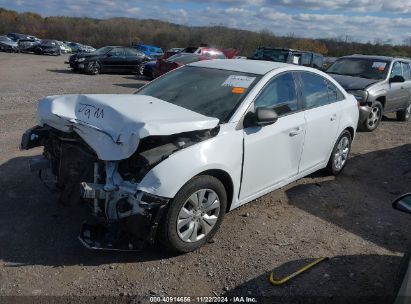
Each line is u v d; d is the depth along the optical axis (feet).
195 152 11.66
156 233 11.50
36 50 126.21
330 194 17.75
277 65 15.90
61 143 13.05
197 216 12.07
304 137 15.90
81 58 66.18
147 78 66.54
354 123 19.62
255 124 13.35
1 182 16.33
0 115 29.22
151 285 10.81
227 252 12.55
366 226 15.05
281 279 11.32
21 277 10.78
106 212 11.32
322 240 13.73
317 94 17.19
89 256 11.86
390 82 32.81
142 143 11.47
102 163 11.55
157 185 10.84
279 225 14.53
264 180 14.42
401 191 18.98
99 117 11.88
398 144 28.12
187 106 13.79
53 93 42.86
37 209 14.30
